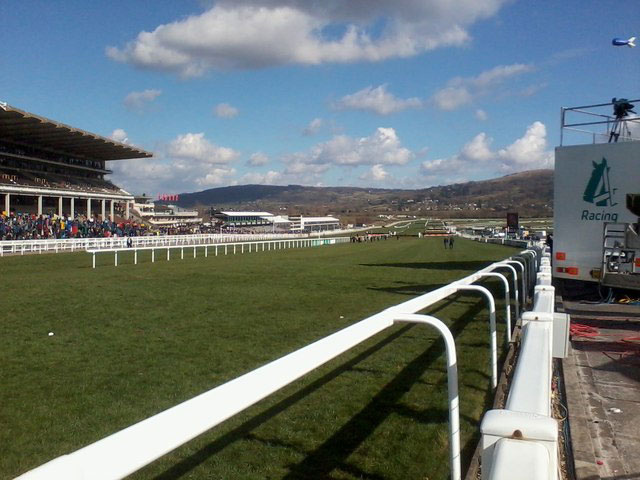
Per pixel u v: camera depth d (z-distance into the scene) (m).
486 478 1.75
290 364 2.34
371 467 4.03
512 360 6.96
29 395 5.75
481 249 45.25
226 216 127.69
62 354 7.58
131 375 6.52
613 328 9.02
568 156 11.66
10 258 29.91
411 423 4.88
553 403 5.34
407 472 3.94
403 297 13.77
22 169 53.00
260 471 3.97
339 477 3.87
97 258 30.75
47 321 10.19
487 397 5.57
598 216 11.38
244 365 6.97
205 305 12.30
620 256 11.01
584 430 4.76
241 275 20.02
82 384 6.15
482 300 12.50
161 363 7.08
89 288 15.56
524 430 1.71
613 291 11.74
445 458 4.16
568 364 6.90
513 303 11.88
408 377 6.33
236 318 10.54
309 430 4.75
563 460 4.17
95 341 8.42
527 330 3.75
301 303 12.66
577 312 10.23
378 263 27.41
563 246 11.76
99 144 57.94
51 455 4.26
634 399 5.64
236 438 4.57
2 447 4.40
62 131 50.16
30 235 41.34
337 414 5.13
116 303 12.59
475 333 8.80
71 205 54.81
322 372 6.57
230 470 3.99
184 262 27.84
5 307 11.91
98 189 62.75
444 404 5.36
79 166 62.72
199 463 4.11
